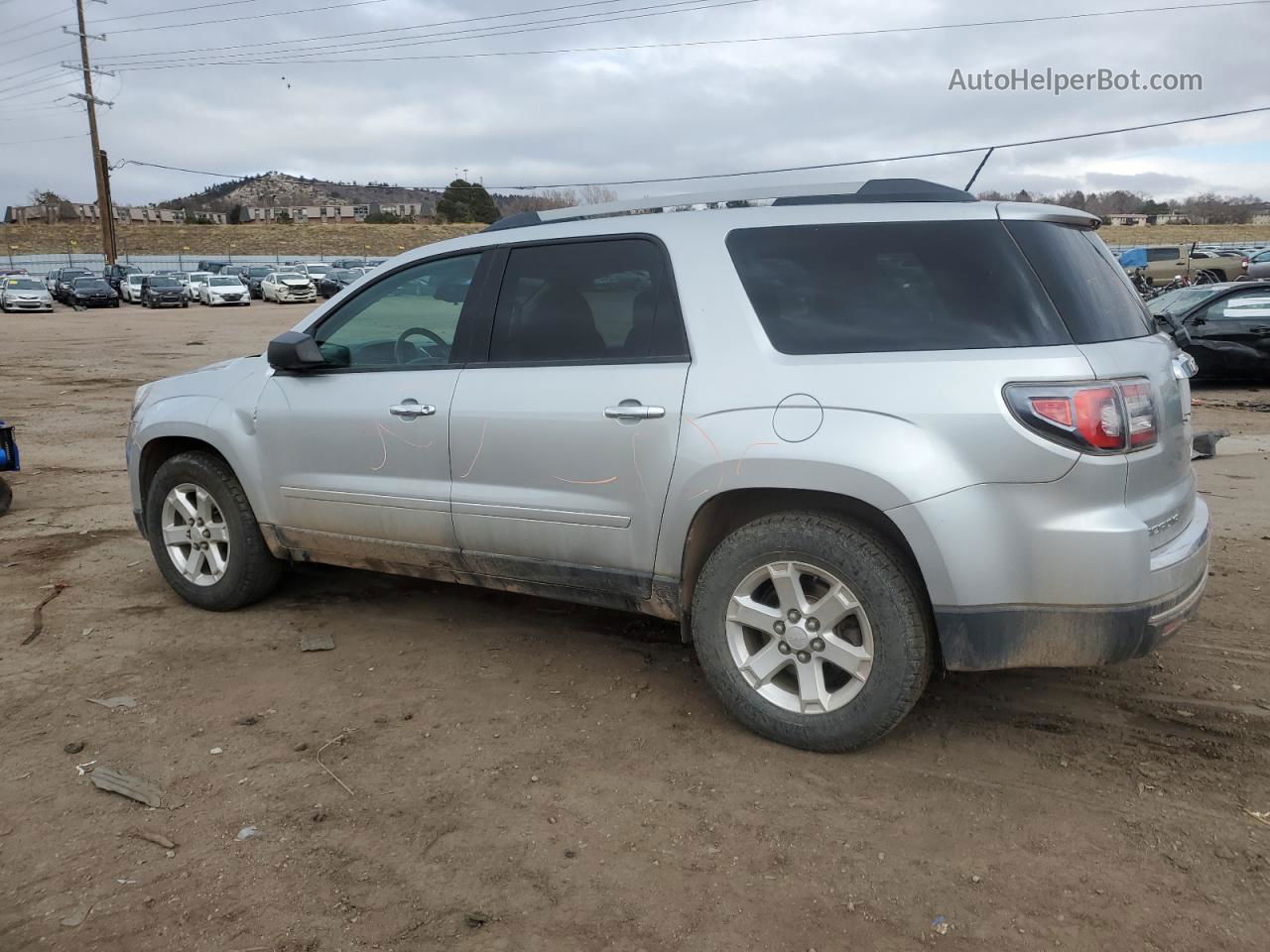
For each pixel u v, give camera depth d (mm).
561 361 3709
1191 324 12930
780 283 3361
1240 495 6988
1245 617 4520
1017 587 2975
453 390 3908
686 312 3459
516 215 4086
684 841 2838
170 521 4871
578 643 4359
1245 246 53938
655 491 3438
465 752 3375
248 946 2418
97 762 3316
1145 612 2961
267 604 4902
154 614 4777
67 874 2711
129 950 2414
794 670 3410
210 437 4598
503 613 4754
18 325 32594
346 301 4387
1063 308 3066
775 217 3443
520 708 3715
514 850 2803
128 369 18781
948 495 2961
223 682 3963
